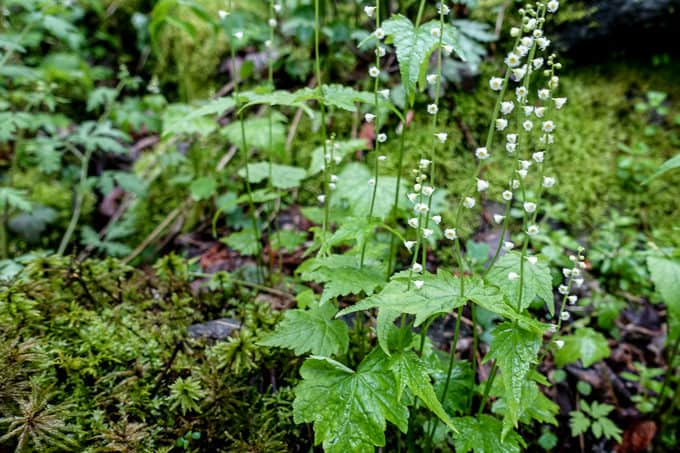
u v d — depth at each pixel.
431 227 0.58
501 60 0.80
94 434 0.38
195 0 0.91
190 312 0.50
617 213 0.71
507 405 0.33
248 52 0.88
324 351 0.40
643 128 0.77
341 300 0.55
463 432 0.38
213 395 0.42
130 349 0.44
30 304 0.44
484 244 0.63
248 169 0.57
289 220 0.73
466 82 0.76
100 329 0.45
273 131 0.60
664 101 0.79
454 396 0.41
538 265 0.36
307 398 0.37
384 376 0.37
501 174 0.75
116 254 0.72
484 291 0.34
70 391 0.41
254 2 0.90
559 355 0.52
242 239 0.59
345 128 0.80
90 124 0.73
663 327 0.60
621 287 0.63
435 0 0.80
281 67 0.85
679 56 0.79
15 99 0.79
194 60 0.91
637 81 0.80
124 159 0.87
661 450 0.51
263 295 0.56
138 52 0.98
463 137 0.78
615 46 0.80
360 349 0.45
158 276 0.55
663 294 0.44
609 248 0.67
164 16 0.63
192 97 0.92
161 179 0.82
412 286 0.35
